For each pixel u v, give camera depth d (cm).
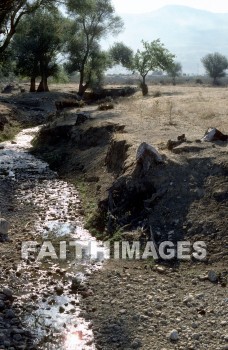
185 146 2064
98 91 6347
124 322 1179
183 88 7462
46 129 3519
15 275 1430
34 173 2752
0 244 1664
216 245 1523
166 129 2664
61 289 1341
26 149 3447
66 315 1219
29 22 6788
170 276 1424
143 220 1745
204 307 1229
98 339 1114
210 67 12656
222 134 2188
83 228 1855
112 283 1392
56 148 3234
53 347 1077
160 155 1950
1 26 4062
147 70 6575
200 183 1811
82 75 7119
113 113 3578
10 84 9062
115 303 1274
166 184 1833
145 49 6531
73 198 2230
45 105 5884
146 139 2369
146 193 1848
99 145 2847
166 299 1284
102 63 7325
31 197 2245
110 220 1789
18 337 1099
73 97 6719
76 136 3142
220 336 1097
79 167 2688
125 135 2486
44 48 7075
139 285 1373
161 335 1119
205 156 1945
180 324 1159
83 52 7119
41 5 4516
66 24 7062
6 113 4566
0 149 3419
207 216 1647
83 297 1314
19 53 7094
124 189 1883
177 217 1694
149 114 3403
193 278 1394
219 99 4162
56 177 2655
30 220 1927
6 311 1206
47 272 1465
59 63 7444
